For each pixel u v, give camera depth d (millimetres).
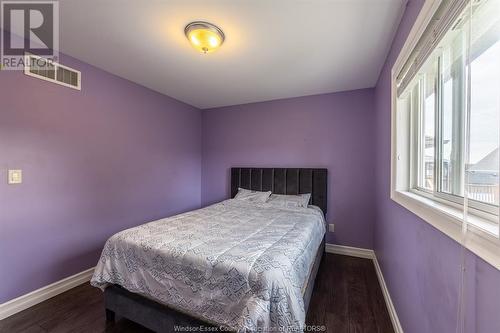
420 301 1180
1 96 1726
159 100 3164
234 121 3742
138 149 2863
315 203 3059
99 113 2402
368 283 2232
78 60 2205
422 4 1160
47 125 1988
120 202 2637
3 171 1740
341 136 3035
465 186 733
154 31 1757
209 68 2389
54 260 2041
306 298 1536
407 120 1660
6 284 1754
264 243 1550
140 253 1518
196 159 3912
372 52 2016
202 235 1727
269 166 3469
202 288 1294
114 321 1679
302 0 1416
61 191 2092
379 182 2434
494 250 598
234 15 1563
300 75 2545
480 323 674
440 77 1153
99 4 1466
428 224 1084
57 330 1592
